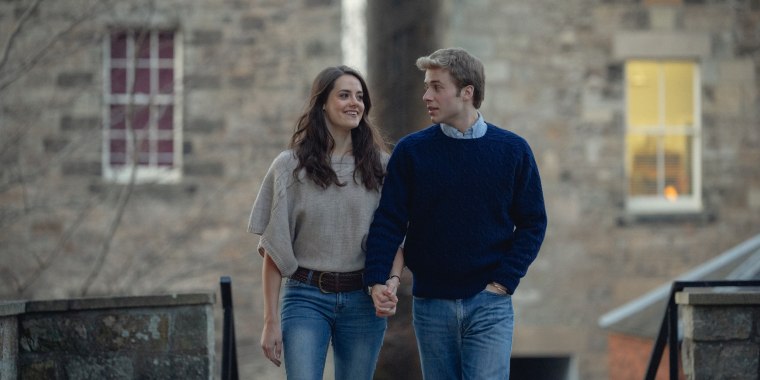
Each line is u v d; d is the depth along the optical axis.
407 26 14.13
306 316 6.25
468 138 6.24
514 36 19.12
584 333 19.06
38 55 13.41
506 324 6.25
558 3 19.27
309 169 6.25
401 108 13.80
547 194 19.20
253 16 19.08
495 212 6.23
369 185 6.32
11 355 7.00
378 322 6.41
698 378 7.14
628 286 19.25
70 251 18.47
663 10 19.61
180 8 18.88
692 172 19.97
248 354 18.67
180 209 18.81
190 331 7.24
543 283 19.09
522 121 19.16
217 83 19.02
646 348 13.87
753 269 12.20
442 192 6.18
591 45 19.38
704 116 19.81
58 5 17.97
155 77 18.95
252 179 19.00
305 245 6.31
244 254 18.86
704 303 7.15
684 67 20.00
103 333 7.21
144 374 7.20
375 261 6.14
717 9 19.80
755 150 19.88
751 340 7.18
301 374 6.14
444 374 6.41
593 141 19.34
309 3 19.16
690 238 19.52
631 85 19.88
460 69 6.18
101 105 18.47
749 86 19.88
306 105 6.38
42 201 17.53
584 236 19.23
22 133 15.60
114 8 17.95
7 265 17.41
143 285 18.50
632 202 19.75
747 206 19.80
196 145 18.94
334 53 19.16
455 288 6.24
